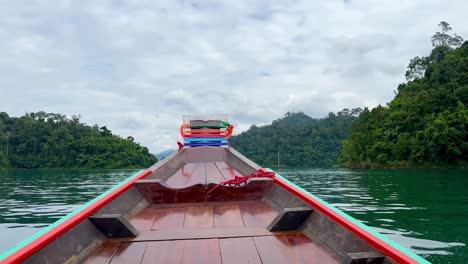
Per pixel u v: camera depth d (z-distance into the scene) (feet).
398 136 162.71
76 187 75.36
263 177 12.09
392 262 6.09
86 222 7.89
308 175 116.47
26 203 46.39
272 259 7.07
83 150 269.44
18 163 261.65
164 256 7.18
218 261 6.97
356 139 190.80
